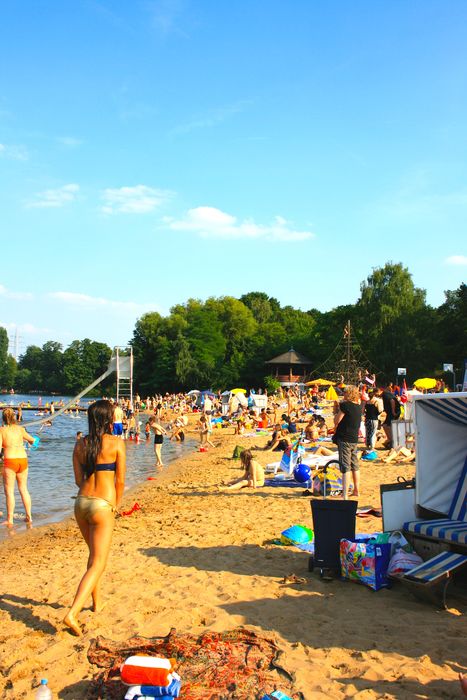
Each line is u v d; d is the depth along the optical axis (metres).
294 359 89.56
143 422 54.53
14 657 5.11
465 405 6.80
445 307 84.19
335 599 6.26
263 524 10.14
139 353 108.00
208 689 4.32
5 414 12.09
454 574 6.48
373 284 82.38
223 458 23.11
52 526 11.86
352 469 11.47
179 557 8.25
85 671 4.84
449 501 7.30
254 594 6.52
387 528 7.09
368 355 79.06
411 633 5.32
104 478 5.81
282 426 28.28
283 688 4.39
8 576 7.86
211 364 99.81
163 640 5.21
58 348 176.38
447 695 4.25
